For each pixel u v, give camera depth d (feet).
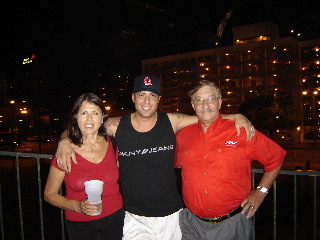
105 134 8.30
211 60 205.67
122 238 8.38
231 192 8.04
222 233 8.12
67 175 7.63
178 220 8.82
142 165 8.34
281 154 7.95
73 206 7.18
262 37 214.90
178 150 8.91
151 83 8.39
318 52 176.45
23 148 141.18
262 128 136.26
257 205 7.99
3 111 153.38
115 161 8.29
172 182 8.66
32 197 38.81
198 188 8.18
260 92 181.78
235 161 8.07
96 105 7.80
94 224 7.79
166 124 8.68
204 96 8.19
